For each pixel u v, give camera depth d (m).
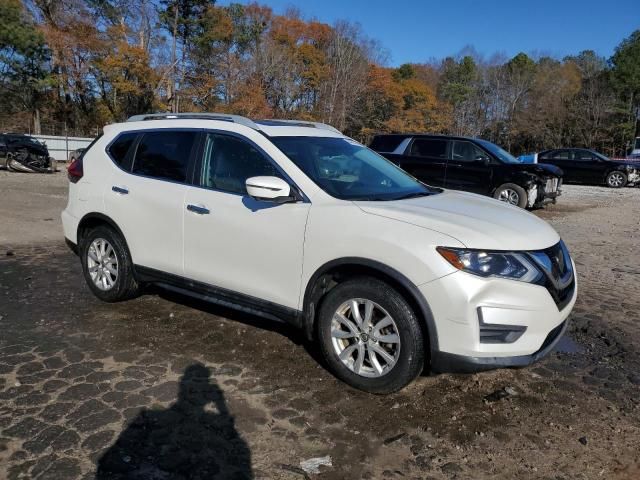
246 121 4.25
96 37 38.88
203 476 2.68
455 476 2.75
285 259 3.76
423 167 12.85
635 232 10.42
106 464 2.73
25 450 2.82
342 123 55.78
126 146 4.93
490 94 72.62
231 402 3.38
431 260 3.18
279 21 55.41
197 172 4.34
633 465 2.88
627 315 5.25
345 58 56.66
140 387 3.53
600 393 3.65
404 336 3.31
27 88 41.50
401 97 60.88
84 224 5.16
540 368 4.02
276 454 2.88
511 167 12.12
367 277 3.45
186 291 4.46
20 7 37.38
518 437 3.11
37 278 5.97
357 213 3.50
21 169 20.42
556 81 63.75
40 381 3.57
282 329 4.60
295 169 3.87
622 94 59.34
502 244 3.23
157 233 4.52
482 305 3.13
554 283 3.36
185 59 43.75
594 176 22.28
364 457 2.88
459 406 3.43
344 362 3.60
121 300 5.14
